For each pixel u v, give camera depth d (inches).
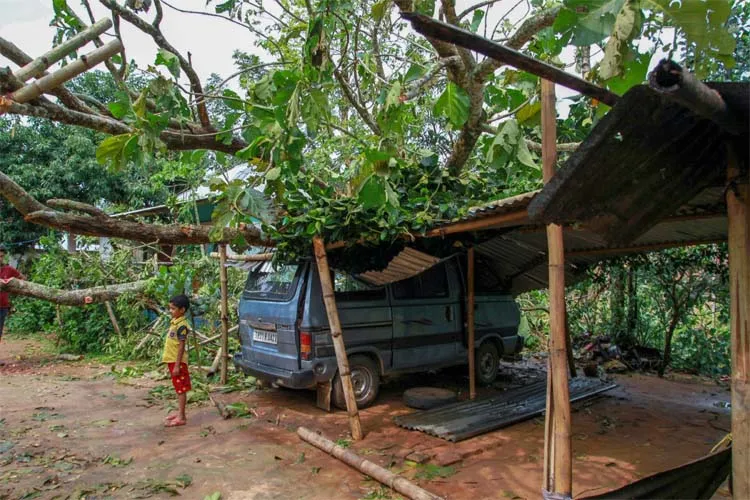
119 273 397.4
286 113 134.2
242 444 195.3
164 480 161.3
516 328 312.8
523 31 149.9
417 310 259.9
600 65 73.5
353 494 152.4
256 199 151.7
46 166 589.9
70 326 385.7
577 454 185.0
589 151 72.5
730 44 71.7
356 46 180.4
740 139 71.4
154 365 337.4
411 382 301.1
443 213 209.9
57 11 130.8
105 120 152.8
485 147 167.3
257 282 266.2
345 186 241.3
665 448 191.2
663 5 70.9
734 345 72.9
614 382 292.8
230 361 324.2
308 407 246.4
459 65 168.9
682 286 321.7
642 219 90.3
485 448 190.2
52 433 206.7
